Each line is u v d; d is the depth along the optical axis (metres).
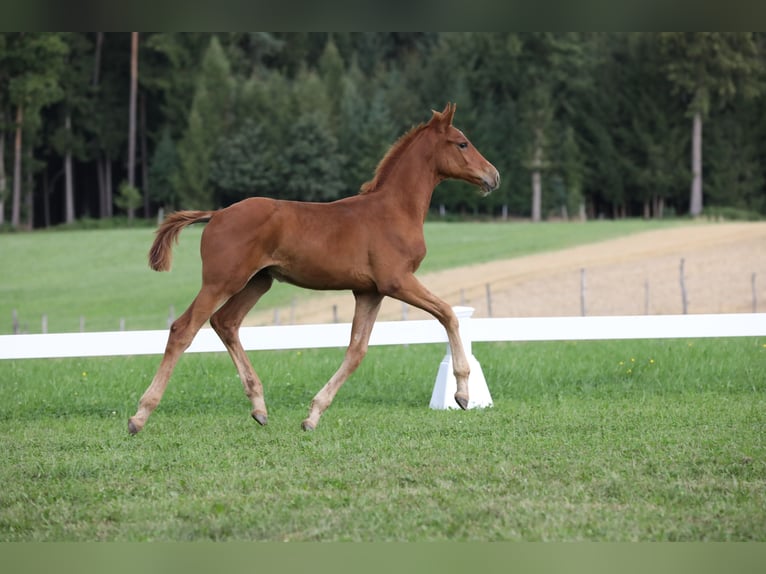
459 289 44.69
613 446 8.86
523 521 6.74
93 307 44.41
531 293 43.09
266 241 9.41
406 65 86.31
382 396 12.35
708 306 38.66
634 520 6.77
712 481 7.67
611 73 83.38
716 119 81.56
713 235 57.28
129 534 6.62
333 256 9.56
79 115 86.44
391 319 37.31
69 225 77.12
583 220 78.19
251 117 79.50
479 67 85.31
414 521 6.78
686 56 77.31
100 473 8.15
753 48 76.50
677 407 10.89
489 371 13.80
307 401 12.09
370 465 8.27
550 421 10.10
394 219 9.81
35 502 7.37
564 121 84.81
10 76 78.88
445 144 10.12
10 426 10.48
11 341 11.43
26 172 82.69
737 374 13.26
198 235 67.62
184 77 84.56
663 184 79.12
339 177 77.94
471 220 78.88
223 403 11.96
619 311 38.53
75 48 85.50
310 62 91.62
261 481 7.82
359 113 79.12
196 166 77.75
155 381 9.57
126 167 89.75
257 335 11.83
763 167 81.12
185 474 8.09
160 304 44.75
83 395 12.46
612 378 13.31
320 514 6.97
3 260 59.34
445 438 9.30
